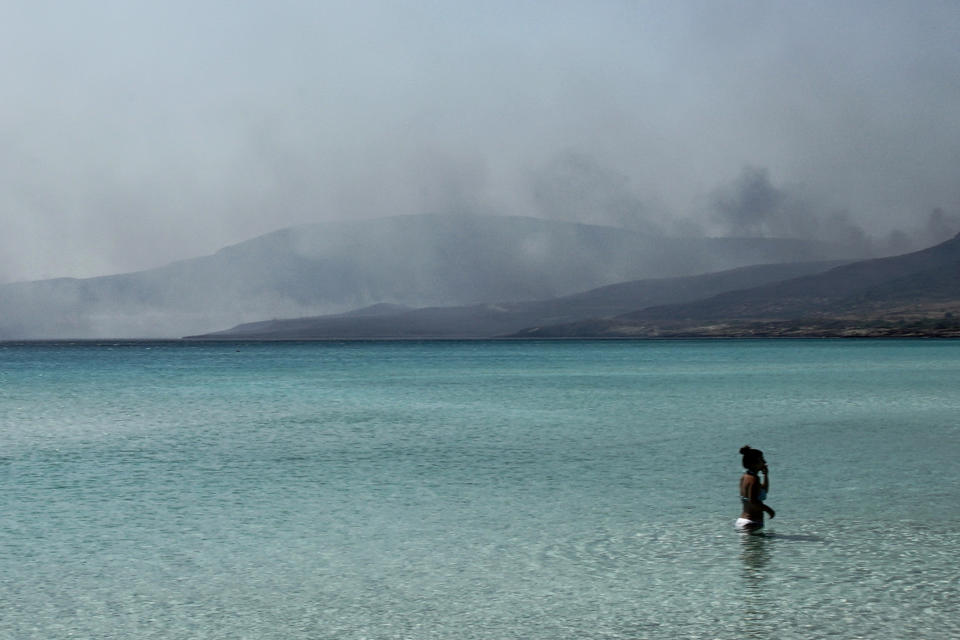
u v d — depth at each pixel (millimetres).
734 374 94000
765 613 12297
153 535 17531
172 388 74000
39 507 20656
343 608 12750
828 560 15023
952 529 17328
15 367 129375
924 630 11594
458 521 18594
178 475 25594
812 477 23828
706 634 11523
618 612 12414
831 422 40125
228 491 22734
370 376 95188
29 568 15047
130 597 13359
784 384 73375
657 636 11469
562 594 13289
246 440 34875
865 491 21641
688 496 21344
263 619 12289
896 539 16500
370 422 42406
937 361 132125
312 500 21281
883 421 40406
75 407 53312
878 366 113125
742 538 16750
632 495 21531
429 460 28375
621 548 16047
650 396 59906
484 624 12000
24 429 39906
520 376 93062
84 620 12312
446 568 14812
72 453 31016
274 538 17172
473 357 176000
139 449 32094
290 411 49438
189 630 11883
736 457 28438
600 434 36062
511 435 35969
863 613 12266
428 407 51594
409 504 20609
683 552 15703
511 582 13953
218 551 16156
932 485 22500
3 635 11719
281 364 139000
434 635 11602
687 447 31266
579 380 83562
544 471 25688
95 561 15484
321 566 15031
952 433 35156
